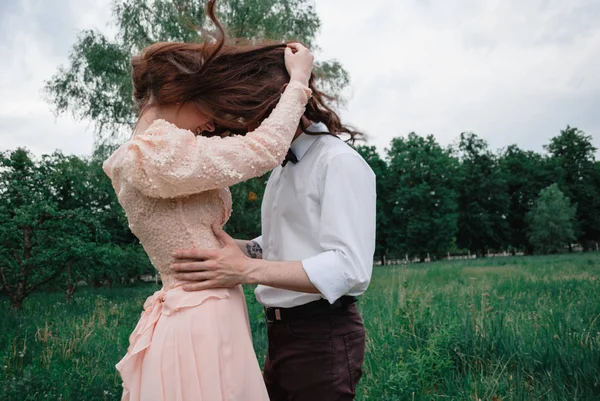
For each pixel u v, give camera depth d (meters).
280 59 1.73
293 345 1.76
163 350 1.47
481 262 26.42
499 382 3.16
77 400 3.39
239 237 17.69
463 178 55.66
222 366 1.47
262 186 16.42
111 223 28.00
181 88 1.61
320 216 1.71
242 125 1.67
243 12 15.03
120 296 13.40
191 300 1.50
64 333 5.88
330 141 1.77
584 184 65.50
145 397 1.44
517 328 4.27
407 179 52.09
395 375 3.14
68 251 9.92
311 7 18.69
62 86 17.94
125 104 16.92
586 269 13.13
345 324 1.75
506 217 61.66
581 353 3.42
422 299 6.41
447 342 3.86
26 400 3.36
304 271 1.53
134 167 1.42
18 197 10.09
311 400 1.73
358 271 1.57
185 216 1.57
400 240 50.75
